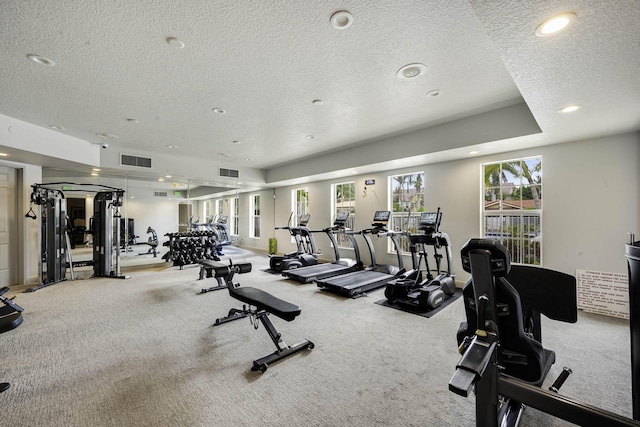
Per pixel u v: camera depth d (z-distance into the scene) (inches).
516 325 57.5
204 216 312.3
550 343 107.7
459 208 193.0
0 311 120.7
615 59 72.7
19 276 197.9
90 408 72.2
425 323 128.3
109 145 211.5
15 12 72.4
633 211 131.6
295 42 87.7
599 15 56.8
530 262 164.1
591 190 142.1
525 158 163.3
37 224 204.8
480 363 43.7
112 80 111.0
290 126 170.7
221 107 139.7
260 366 89.0
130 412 70.8
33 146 160.6
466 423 67.3
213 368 91.1
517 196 170.4
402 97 129.3
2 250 190.7
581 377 85.9
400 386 81.8
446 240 163.5
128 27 79.5
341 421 68.1
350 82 114.4
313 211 310.2
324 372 88.8
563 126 123.6
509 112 141.4
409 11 74.1
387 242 244.7
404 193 231.8
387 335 115.6
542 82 85.1
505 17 58.8
